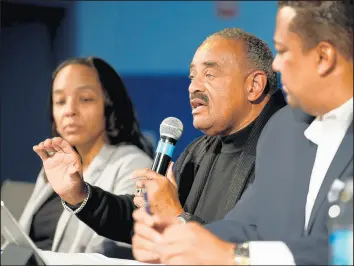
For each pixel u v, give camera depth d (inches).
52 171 121.3
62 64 157.9
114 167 151.3
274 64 86.1
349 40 82.4
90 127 153.5
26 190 165.0
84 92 153.9
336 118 85.7
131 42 218.2
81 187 122.9
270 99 120.7
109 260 87.0
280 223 89.0
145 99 215.6
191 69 123.7
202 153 128.0
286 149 92.3
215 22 207.5
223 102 119.4
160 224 87.0
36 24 227.9
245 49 120.6
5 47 228.4
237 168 118.4
